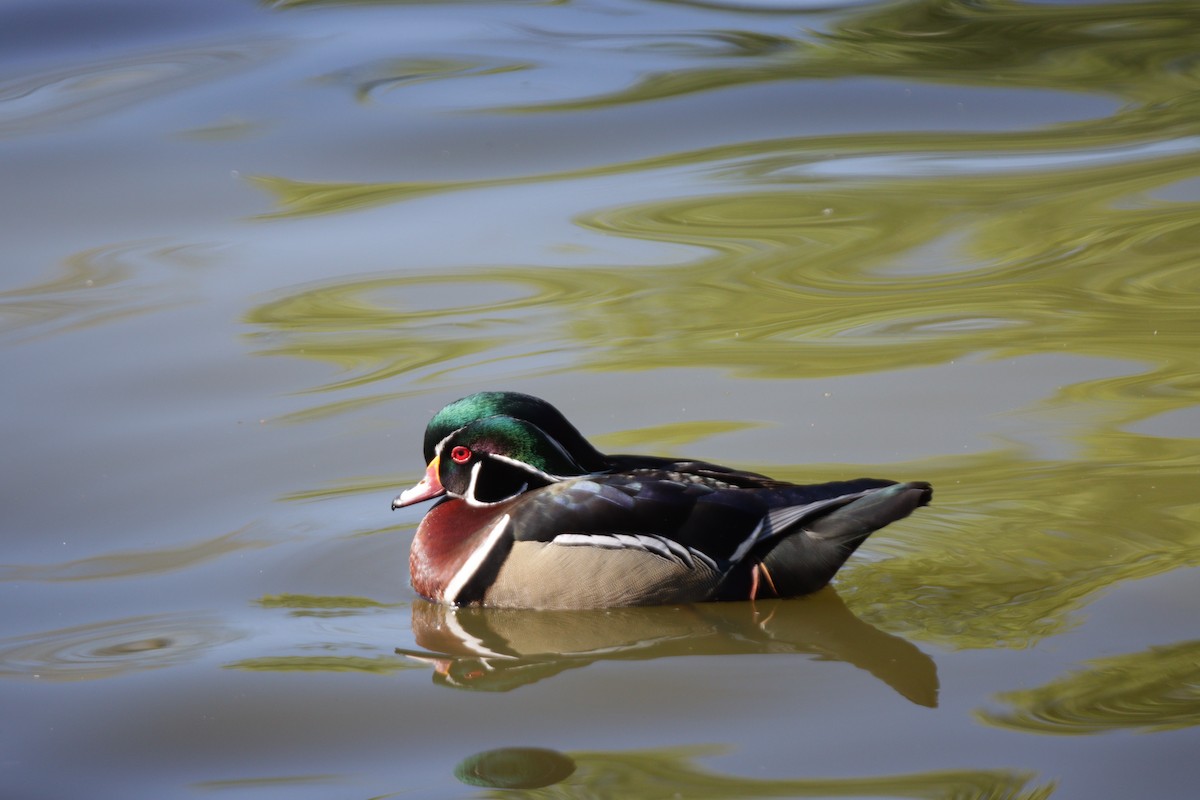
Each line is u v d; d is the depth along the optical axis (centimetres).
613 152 2070
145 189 1934
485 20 2648
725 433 1276
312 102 2245
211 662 955
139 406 1367
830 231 1772
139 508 1184
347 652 971
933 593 1010
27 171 1991
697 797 774
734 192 1912
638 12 2706
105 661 958
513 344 1482
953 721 842
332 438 1300
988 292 1573
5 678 935
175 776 825
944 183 1920
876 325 1498
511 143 2103
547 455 1095
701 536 1030
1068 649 917
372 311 1574
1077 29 2580
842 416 1302
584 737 848
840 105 2242
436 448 1112
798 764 805
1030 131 2117
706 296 1590
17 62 2438
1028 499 1134
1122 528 1080
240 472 1242
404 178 1980
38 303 1600
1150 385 1333
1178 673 880
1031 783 776
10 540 1134
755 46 2509
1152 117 2142
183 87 2312
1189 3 2686
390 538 1139
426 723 873
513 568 1041
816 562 1008
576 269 1678
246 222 1839
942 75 2362
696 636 982
